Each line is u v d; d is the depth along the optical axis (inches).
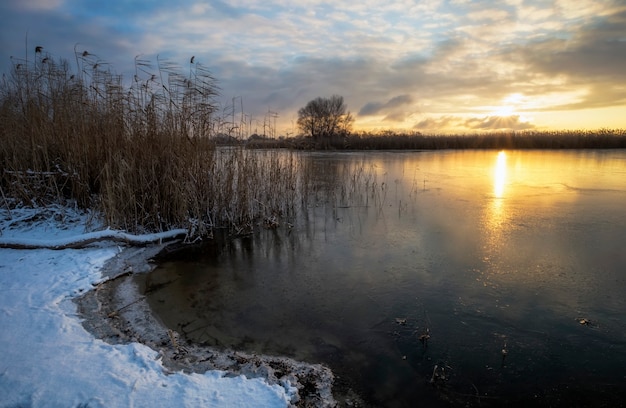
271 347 171.2
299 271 261.7
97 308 191.9
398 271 259.0
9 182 312.7
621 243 306.8
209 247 308.0
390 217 399.2
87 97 330.3
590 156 1128.2
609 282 238.1
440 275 251.3
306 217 403.9
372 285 238.1
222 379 136.7
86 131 329.1
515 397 144.2
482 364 162.7
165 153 323.3
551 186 567.8
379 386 147.5
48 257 246.5
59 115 332.5
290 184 433.4
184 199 320.8
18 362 137.1
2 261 236.2
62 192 323.0
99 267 241.8
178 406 120.3
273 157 423.2
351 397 140.5
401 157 1114.1
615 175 682.2
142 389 127.0
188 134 336.5
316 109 1731.1
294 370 152.6
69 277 219.1
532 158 1072.2
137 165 321.4
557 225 358.6
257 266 271.0
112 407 117.6
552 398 144.2
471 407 138.7
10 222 290.4
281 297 222.5
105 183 306.7
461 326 191.5
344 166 820.0
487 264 268.4
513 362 164.1
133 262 262.2
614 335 183.3
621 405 140.9
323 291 230.5
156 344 166.4
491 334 184.7
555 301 215.5
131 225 304.3
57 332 159.5
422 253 292.0
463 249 298.8
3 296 190.1
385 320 197.2
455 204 452.4
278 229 358.6
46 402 118.3
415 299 219.3
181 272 257.4
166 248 299.0
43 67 337.1
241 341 175.5
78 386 126.0
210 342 173.0
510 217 390.0
